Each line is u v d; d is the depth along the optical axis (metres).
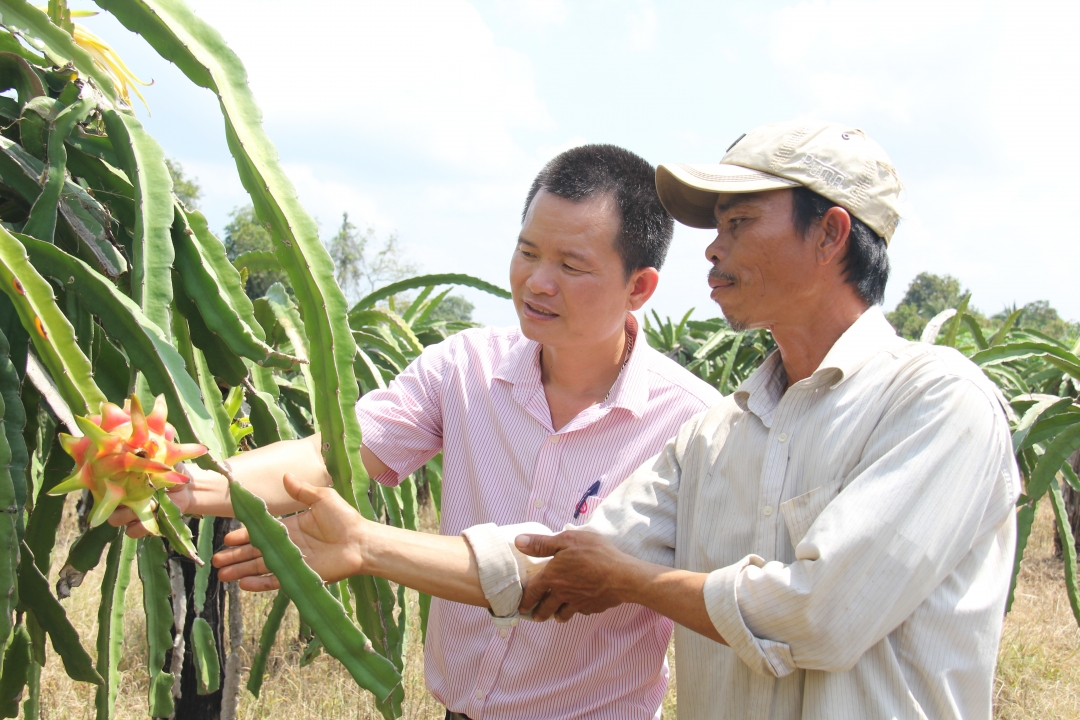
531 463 1.68
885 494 1.19
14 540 0.99
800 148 1.32
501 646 1.63
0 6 1.28
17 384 1.09
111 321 1.11
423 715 3.62
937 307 40.25
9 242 0.97
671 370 1.72
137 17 1.22
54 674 3.76
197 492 1.38
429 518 7.19
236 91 1.23
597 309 1.56
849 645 1.17
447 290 5.34
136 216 1.19
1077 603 4.10
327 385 1.25
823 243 1.33
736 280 1.36
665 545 1.54
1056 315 35.88
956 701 1.24
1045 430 3.63
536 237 1.55
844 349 1.32
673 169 1.35
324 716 3.68
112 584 1.53
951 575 1.26
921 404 1.24
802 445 1.33
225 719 2.25
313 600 1.10
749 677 1.34
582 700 1.62
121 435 0.92
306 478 1.52
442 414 1.79
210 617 2.54
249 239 27.55
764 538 1.33
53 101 1.29
